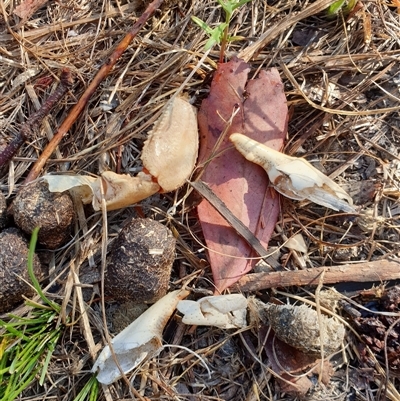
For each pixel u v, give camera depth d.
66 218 0.14
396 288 0.14
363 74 0.15
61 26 0.16
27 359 0.13
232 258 0.14
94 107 0.15
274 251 0.14
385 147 0.15
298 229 0.15
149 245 0.13
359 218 0.15
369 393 0.14
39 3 0.16
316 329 0.13
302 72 0.15
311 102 0.15
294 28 0.16
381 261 0.14
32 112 0.15
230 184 0.14
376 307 0.14
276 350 0.14
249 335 0.14
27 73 0.15
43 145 0.15
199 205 0.14
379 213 0.15
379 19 0.16
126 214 0.15
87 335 0.14
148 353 0.13
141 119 0.15
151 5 0.15
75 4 0.16
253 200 0.14
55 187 0.13
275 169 0.14
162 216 0.15
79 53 0.16
